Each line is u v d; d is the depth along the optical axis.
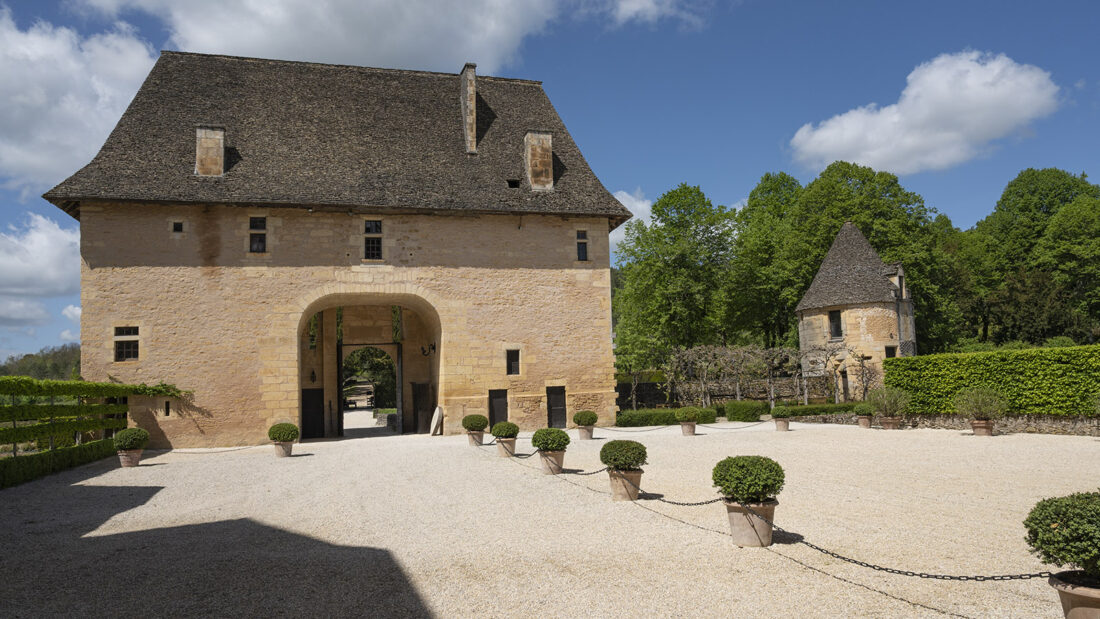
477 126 28.16
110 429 20.47
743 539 8.13
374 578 7.15
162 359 21.91
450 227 25.41
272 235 23.38
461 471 15.08
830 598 6.30
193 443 21.83
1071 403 20.70
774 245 44.41
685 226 43.03
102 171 21.89
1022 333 45.03
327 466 16.50
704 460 16.16
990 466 14.32
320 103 26.62
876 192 42.53
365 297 24.97
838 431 23.12
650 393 35.41
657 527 9.27
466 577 7.14
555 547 8.31
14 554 8.30
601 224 27.30
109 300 21.69
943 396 24.66
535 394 25.64
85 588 6.87
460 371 24.95
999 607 6.05
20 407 14.80
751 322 45.31
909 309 37.81
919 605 6.11
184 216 22.62
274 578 7.19
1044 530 5.18
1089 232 45.72
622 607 6.15
